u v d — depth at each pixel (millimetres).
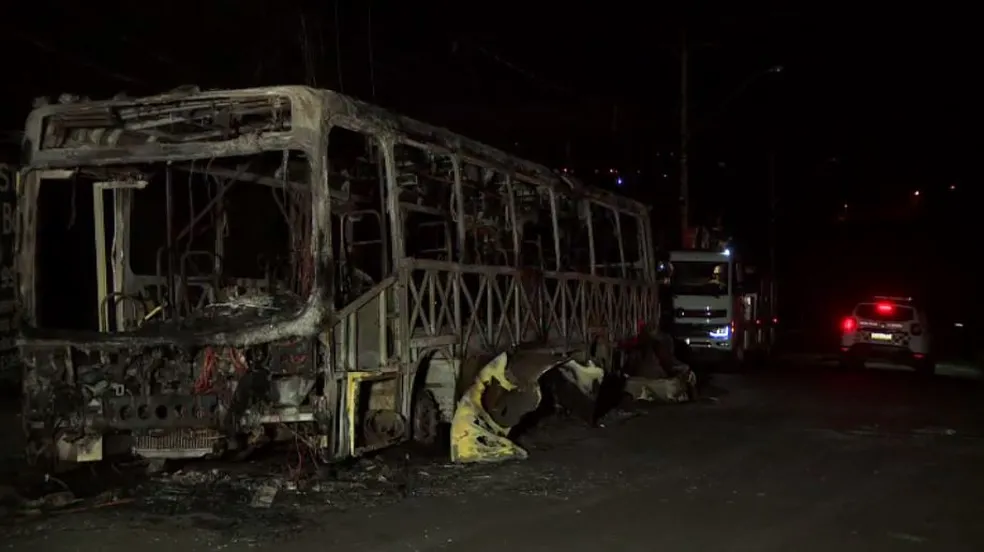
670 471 9719
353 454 8445
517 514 7785
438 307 10016
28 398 8242
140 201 9797
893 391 18281
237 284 10578
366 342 8742
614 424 12992
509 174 11703
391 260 9336
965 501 8570
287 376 8023
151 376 8031
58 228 9664
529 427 12312
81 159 8453
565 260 15188
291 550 6602
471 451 9820
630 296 16516
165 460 8820
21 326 8359
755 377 21234
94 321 9672
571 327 13547
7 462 9148
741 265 23453
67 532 6867
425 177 10867
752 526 7559
